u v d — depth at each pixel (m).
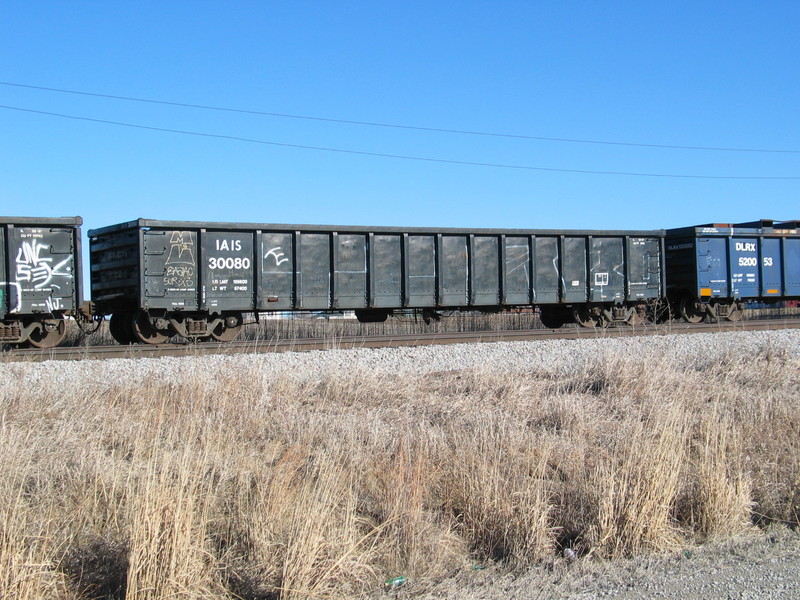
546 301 21.70
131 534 5.00
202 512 5.70
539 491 6.15
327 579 4.94
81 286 16.53
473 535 6.08
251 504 6.14
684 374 12.91
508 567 5.58
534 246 21.47
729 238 25.81
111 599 4.82
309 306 18.94
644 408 10.29
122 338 18.84
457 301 20.64
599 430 9.33
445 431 9.03
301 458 7.22
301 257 18.88
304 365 13.96
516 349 16.33
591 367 13.27
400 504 5.94
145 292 17.11
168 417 8.95
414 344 17.52
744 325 21.25
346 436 8.21
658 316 24.91
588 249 22.34
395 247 19.92
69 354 14.54
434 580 5.30
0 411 8.75
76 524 5.77
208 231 17.84
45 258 16.06
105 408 9.41
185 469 5.85
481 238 20.92
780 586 4.97
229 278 18.06
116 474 6.70
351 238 19.41
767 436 8.61
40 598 4.57
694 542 6.02
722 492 6.31
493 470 6.57
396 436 8.49
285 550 5.13
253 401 9.88
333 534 5.25
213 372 12.05
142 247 17.08
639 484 6.09
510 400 11.07
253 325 24.06
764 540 6.04
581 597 4.87
